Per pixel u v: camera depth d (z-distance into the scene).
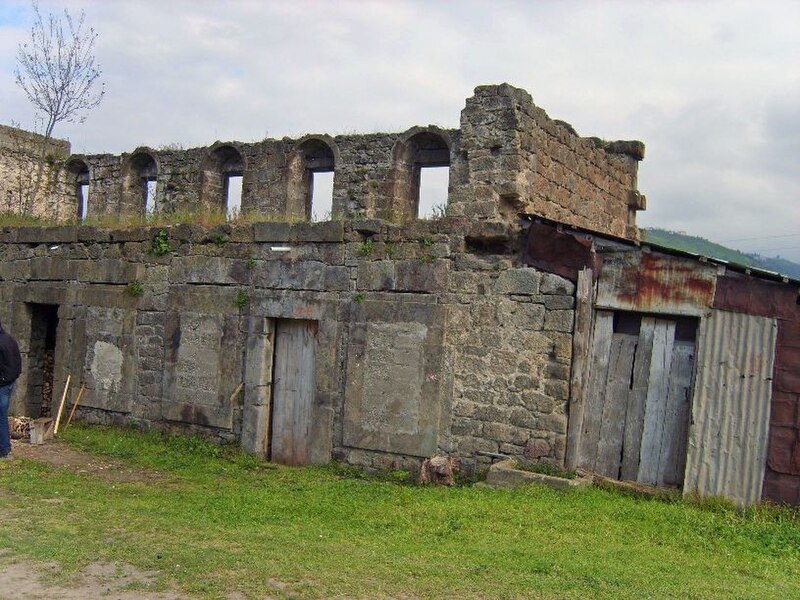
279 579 5.94
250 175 16.19
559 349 10.34
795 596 6.24
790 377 9.07
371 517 8.48
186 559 6.36
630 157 17.02
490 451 10.71
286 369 12.66
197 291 13.43
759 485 9.12
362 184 14.77
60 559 6.31
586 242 10.27
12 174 20.78
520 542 7.46
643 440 9.93
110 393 14.48
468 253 11.12
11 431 13.38
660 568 6.81
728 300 9.45
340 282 12.01
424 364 11.22
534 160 12.52
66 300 15.24
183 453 12.66
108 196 18.89
